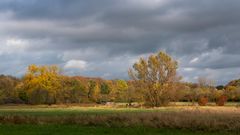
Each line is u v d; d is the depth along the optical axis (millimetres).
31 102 133250
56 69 137875
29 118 43031
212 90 129500
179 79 112875
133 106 107500
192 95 127875
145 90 112562
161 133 30156
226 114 39156
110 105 117625
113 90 148875
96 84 150375
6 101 133625
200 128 32469
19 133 30312
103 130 32656
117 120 38875
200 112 43156
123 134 29656
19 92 135125
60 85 139375
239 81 137500
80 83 145250
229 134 29469
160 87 111500
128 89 131875
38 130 32875
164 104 110938
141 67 112875
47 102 135750
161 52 111562
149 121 36500
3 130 32875
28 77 134375
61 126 36812
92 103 142125
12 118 43062
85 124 38719
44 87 134875
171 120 35031
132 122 36906
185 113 41031
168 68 111562
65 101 140625
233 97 122562
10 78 142250
